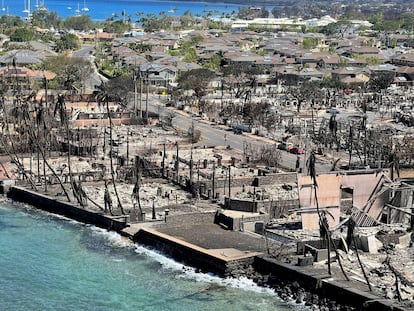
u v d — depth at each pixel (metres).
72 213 132.38
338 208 123.00
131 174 153.38
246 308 95.62
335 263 105.06
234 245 113.19
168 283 103.38
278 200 133.25
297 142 197.62
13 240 120.06
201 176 154.12
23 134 173.88
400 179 141.25
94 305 96.88
